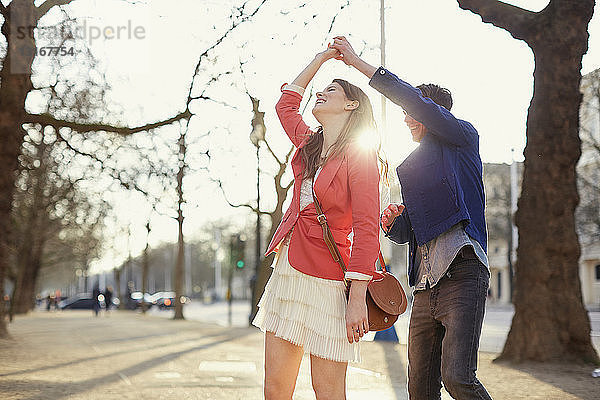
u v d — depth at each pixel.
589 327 9.38
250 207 24.56
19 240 32.94
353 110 3.07
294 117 3.53
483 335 17.70
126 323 27.36
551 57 9.58
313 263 2.92
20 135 12.95
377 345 13.30
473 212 3.43
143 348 13.02
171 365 9.57
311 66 3.62
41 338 15.05
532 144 9.71
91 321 29.77
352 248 2.85
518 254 9.76
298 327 2.90
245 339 16.59
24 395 6.05
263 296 3.12
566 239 9.44
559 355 9.24
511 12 9.91
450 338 3.27
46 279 91.31
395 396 6.68
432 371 3.57
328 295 2.91
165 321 31.14
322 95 3.11
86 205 34.16
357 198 2.87
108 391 6.53
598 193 32.75
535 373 8.40
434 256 3.38
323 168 2.99
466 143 3.48
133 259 59.00
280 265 3.03
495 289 63.41
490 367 9.07
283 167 22.31
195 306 77.25
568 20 9.52
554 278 9.45
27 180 29.25
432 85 3.89
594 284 46.62
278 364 2.97
